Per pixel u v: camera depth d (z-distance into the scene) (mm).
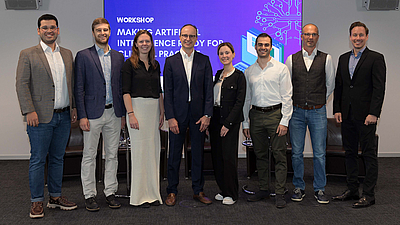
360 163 3992
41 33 2793
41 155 2840
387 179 4141
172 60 3088
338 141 4371
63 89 2920
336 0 5633
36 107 2783
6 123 5566
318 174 3258
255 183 4047
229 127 3074
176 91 3068
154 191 3146
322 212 2963
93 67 2930
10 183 3959
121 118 3209
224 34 5574
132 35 5559
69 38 5574
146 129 3049
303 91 3205
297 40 5625
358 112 3117
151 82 3055
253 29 5582
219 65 5594
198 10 5551
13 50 5523
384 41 5676
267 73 3148
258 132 3234
